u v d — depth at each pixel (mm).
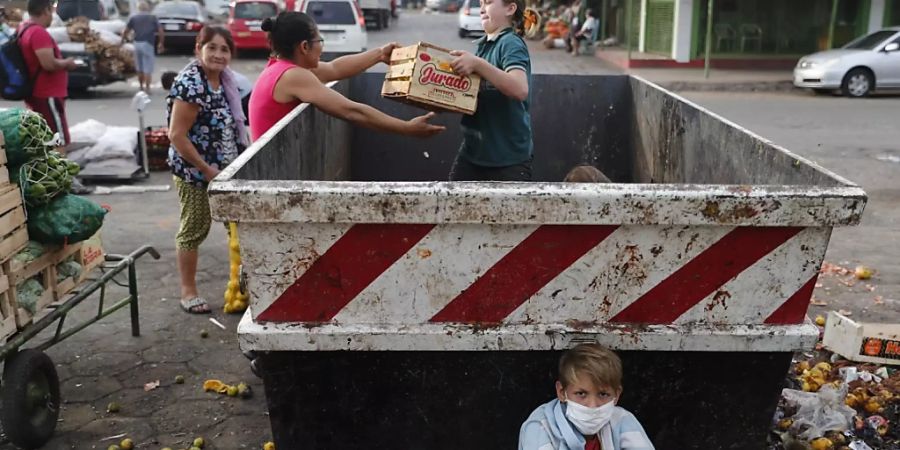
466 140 4277
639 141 5355
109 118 13211
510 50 3785
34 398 3670
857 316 5297
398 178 5613
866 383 4102
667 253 2258
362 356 2420
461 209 2170
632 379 2445
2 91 8133
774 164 3010
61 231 3770
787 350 2338
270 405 2494
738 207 2148
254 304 2336
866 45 17719
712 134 3857
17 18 19219
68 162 3988
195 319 5223
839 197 2135
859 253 6645
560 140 5691
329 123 4480
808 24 22703
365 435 2531
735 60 22625
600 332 2326
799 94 18125
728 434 2502
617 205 2158
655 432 2512
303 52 4188
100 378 4387
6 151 3582
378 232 2244
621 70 22234
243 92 6535
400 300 2328
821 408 3695
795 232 2223
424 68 3564
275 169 3004
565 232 2238
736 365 2410
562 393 2420
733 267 2271
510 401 2490
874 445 3600
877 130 12891
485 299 2324
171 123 4883
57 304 3928
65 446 3715
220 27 4879
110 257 4715
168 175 9320
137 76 16719
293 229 2236
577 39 26156
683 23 22328
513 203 2162
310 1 20828
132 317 4898
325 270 2291
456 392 2477
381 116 3938
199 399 4180
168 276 6020
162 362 4602
